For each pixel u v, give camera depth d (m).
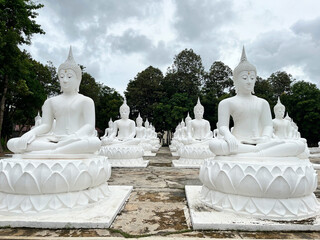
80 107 5.38
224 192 4.34
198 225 3.67
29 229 3.63
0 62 15.80
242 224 3.65
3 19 16.27
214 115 35.38
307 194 4.19
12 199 4.08
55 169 4.11
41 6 17.78
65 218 3.82
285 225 3.63
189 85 38.47
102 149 10.90
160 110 34.78
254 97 5.52
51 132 5.64
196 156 10.66
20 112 26.70
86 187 4.48
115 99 39.22
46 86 27.56
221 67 40.66
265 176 3.96
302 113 30.23
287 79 42.28
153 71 40.16
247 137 5.20
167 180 7.65
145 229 3.73
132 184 7.03
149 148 18.48
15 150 4.77
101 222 3.71
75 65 5.47
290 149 4.63
